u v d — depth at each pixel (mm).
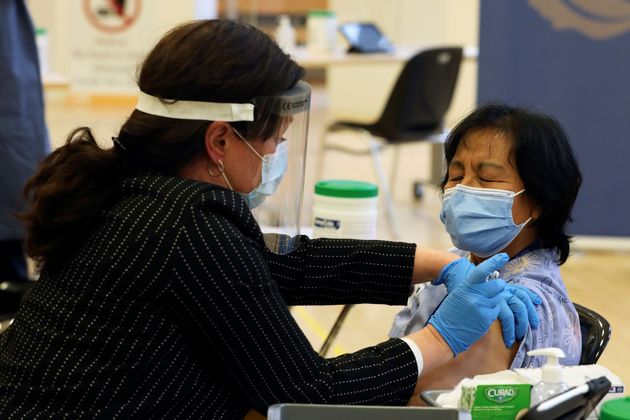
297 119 3307
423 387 3154
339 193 4430
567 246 3502
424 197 12977
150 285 2777
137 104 3014
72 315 2867
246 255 2846
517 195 3326
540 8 8969
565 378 2697
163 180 2918
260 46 2977
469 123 3400
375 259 3627
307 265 3641
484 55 9164
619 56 9023
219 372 2922
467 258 3822
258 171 3082
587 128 9234
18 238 6621
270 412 2420
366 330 7418
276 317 2895
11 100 6559
